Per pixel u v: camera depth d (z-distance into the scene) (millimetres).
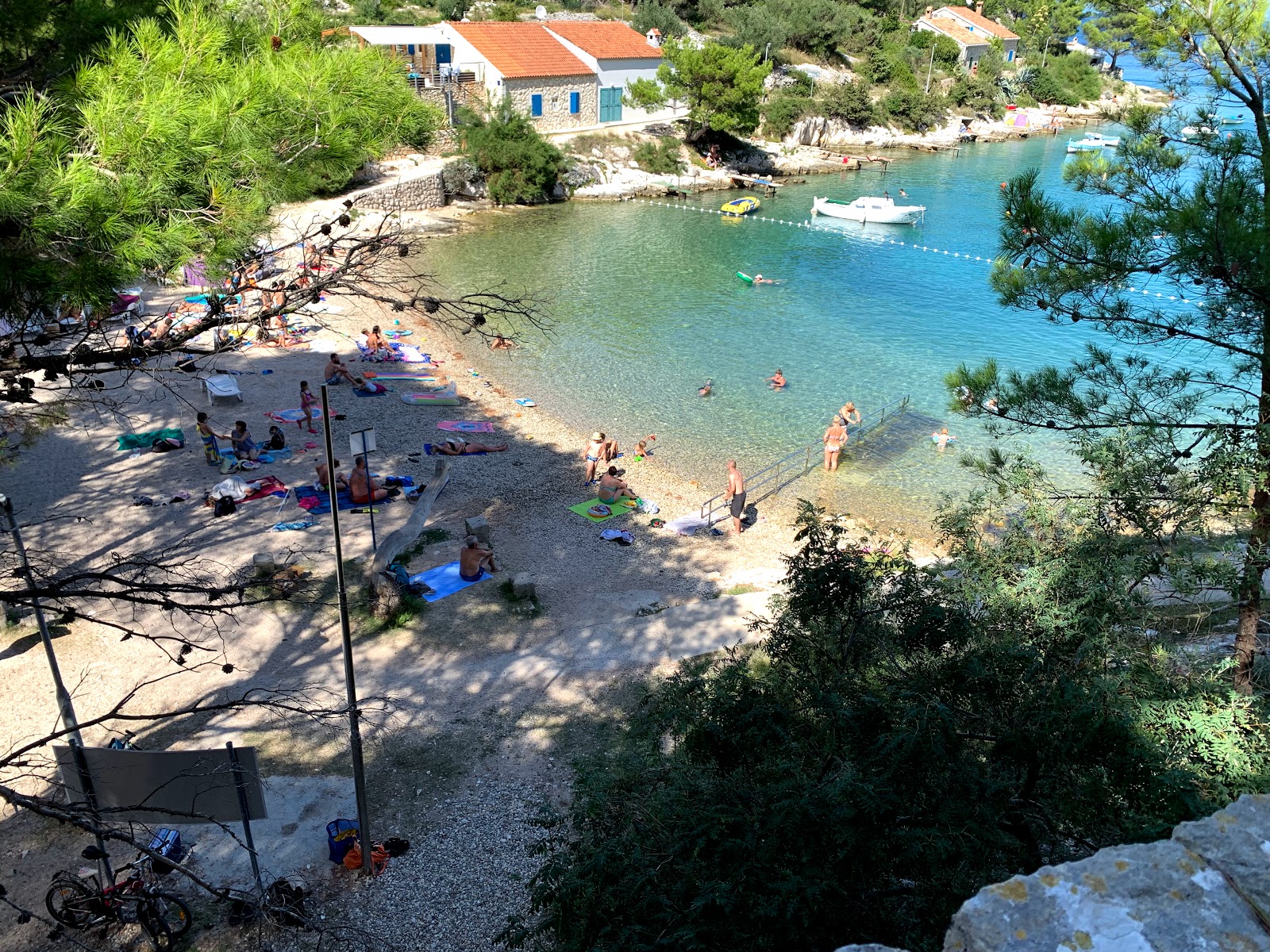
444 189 55406
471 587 18297
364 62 7988
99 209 6160
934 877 6609
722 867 6852
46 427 14031
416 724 14344
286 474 22672
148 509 20531
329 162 7785
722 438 27141
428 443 25516
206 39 7242
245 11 8383
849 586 8844
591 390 30484
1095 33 12844
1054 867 2764
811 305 40375
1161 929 2574
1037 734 7234
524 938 7738
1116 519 10570
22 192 5859
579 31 69688
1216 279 10031
